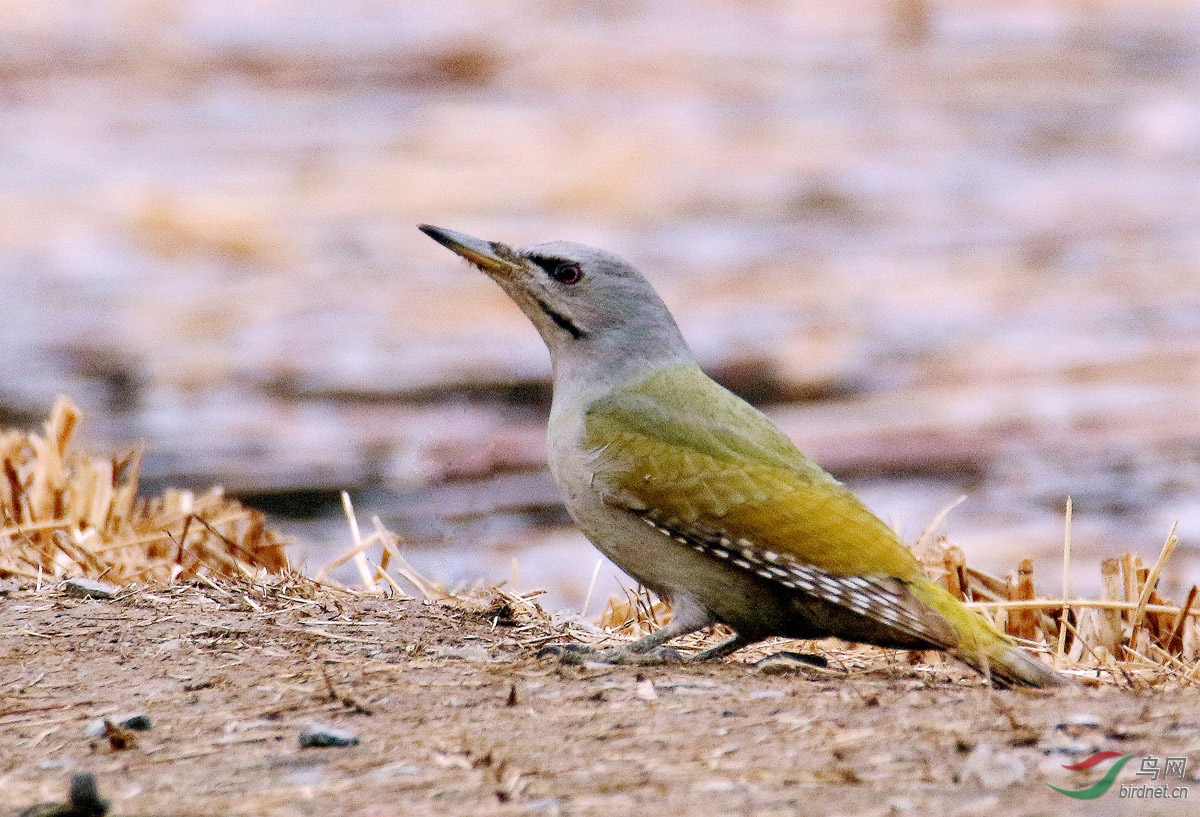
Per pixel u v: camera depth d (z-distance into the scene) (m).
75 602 7.82
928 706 6.28
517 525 13.65
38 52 33.16
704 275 21.58
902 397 17.30
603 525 7.59
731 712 6.25
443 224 23.06
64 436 9.62
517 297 8.06
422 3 38.19
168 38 34.44
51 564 8.58
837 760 5.63
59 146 27.06
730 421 7.55
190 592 7.98
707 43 35.41
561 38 34.59
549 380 17.98
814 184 26.14
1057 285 21.14
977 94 32.47
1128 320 19.56
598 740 5.92
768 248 22.64
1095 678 7.34
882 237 23.50
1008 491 14.56
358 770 5.65
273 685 6.70
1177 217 24.80
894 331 19.45
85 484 9.35
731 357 18.70
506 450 15.70
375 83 31.19
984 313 20.17
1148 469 14.98
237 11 37.31
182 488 14.34
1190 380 17.55
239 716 6.31
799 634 7.48
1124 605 7.95
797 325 19.50
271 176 24.88
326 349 18.69
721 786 5.39
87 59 32.59
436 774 5.59
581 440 7.64
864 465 15.39
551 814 5.17
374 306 20.08
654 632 7.67
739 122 29.52
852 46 36.09
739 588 7.36
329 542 12.82
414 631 7.57
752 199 24.91
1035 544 13.16
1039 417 16.48
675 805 5.23
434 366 18.19
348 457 15.19
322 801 5.34
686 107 30.56
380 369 17.94
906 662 7.80
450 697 6.50
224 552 9.02
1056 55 35.91
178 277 21.50
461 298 20.45
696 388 7.70
